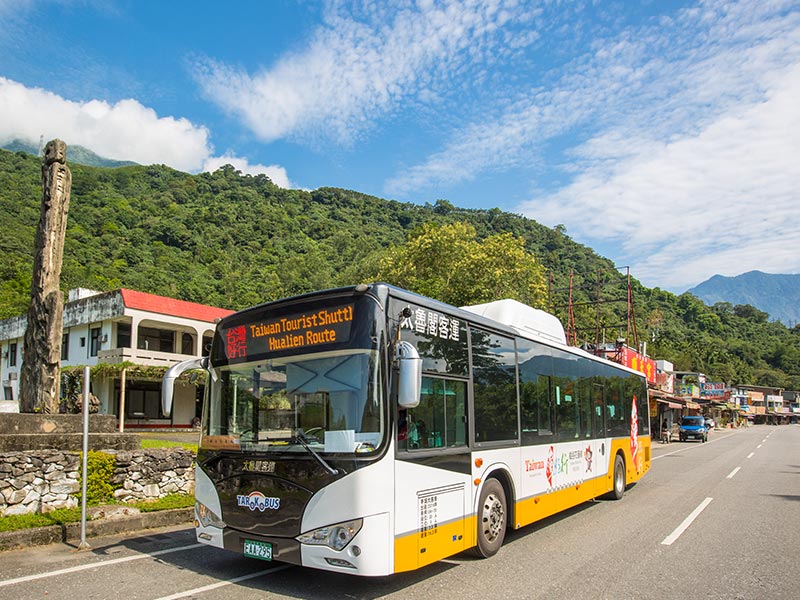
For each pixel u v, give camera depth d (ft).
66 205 35.63
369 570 16.05
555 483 28.81
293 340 18.88
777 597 18.44
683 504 36.96
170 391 20.49
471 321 22.77
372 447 16.74
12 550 22.47
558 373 30.78
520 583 19.31
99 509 26.32
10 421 29.32
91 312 101.19
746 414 312.91
